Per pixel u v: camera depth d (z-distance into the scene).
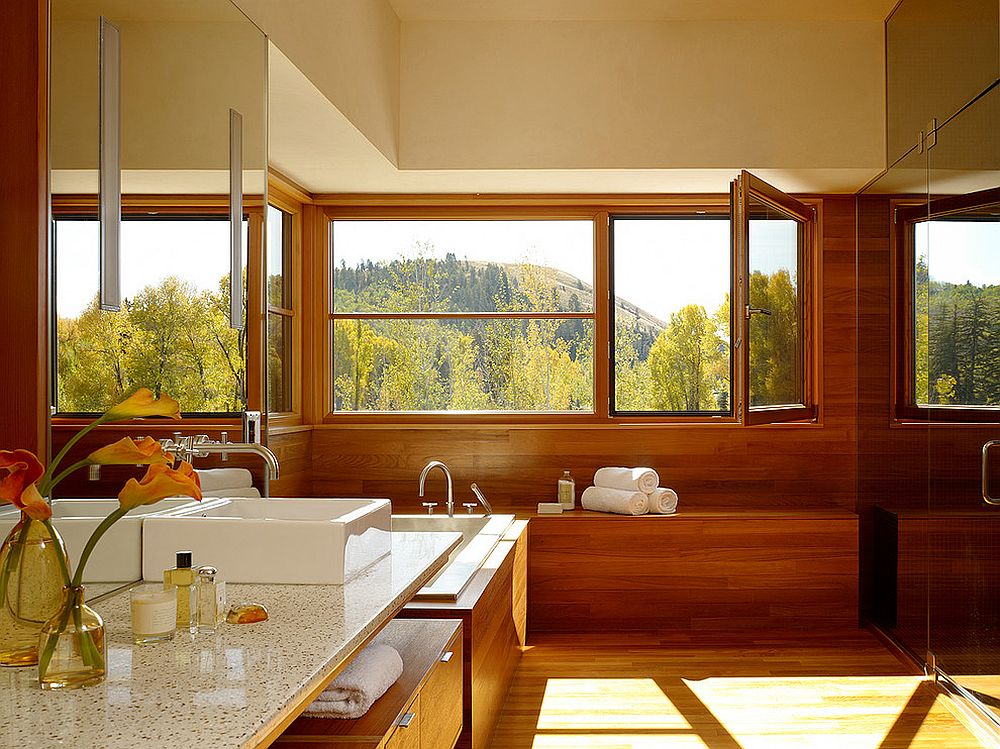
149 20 2.09
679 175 4.70
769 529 4.79
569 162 4.54
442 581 3.23
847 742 3.36
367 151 4.18
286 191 4.84
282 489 4.68
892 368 4.54
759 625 4.80
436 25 4.58
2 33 1.71
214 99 2.43
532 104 4.55
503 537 4.27
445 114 4.56
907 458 4.32
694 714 3.64
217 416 2.49
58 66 1.76
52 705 1.31
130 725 1.22
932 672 4.05
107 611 1.89
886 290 4.70
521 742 3.36
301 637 1.66
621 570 4.79
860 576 5.06
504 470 5.18
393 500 5.16
